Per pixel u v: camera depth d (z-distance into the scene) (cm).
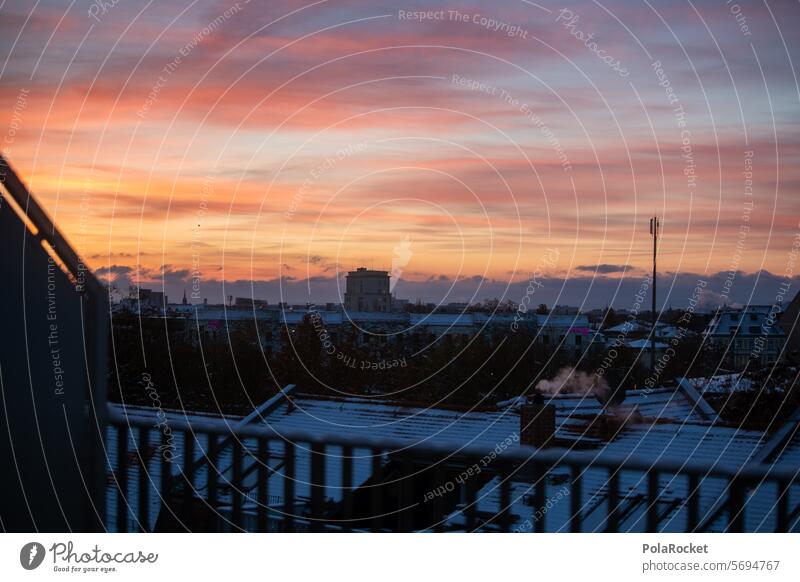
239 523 556
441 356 3438
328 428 1438
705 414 1309
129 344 2420
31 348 546
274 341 3225
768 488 778
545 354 3259
